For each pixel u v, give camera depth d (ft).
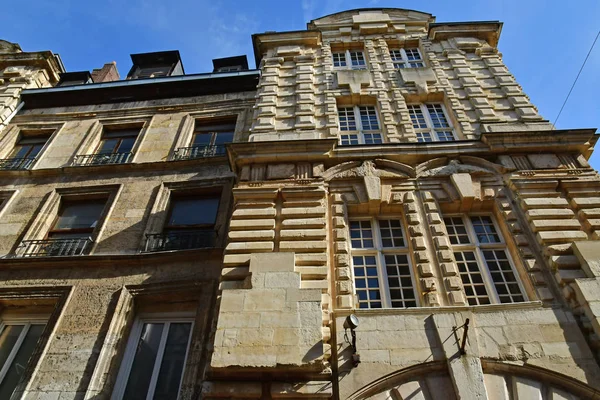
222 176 43.91
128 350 31.78
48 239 41.52
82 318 32.63
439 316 25.62
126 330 32.32
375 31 60.13
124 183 44.91
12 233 41.14
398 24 60.95
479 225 33.73
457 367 23.20
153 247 37.78
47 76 68.49
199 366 28.45
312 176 36.58
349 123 46.14
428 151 38.04
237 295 25.96
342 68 54.60
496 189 34.68
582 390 22.53
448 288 28.22
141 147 50.16
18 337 33.91
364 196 34.88
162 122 54.29
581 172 34.88
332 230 32.53
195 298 33.78
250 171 37.58
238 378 23.22
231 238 31.37
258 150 38.45
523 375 23.39
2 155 52.80
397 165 37.19
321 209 33.19
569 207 32.30
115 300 33.47
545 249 29.17
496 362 23.65
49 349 30.76
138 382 30.17
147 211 41.42
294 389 22.54
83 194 44.55
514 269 30.25
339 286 28.66
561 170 35.22
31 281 35.94
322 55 55.93
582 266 27.48
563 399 22.38
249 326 24.39
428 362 23.73
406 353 24.16
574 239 29.50
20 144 55.72
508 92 46.39
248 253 30.30
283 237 30.94
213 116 54.29
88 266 36.42
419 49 56.90
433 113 46.68
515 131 38.11
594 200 32.32
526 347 24.17
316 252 29.96
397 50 57.57
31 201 44.47
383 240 33.06
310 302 25.38
